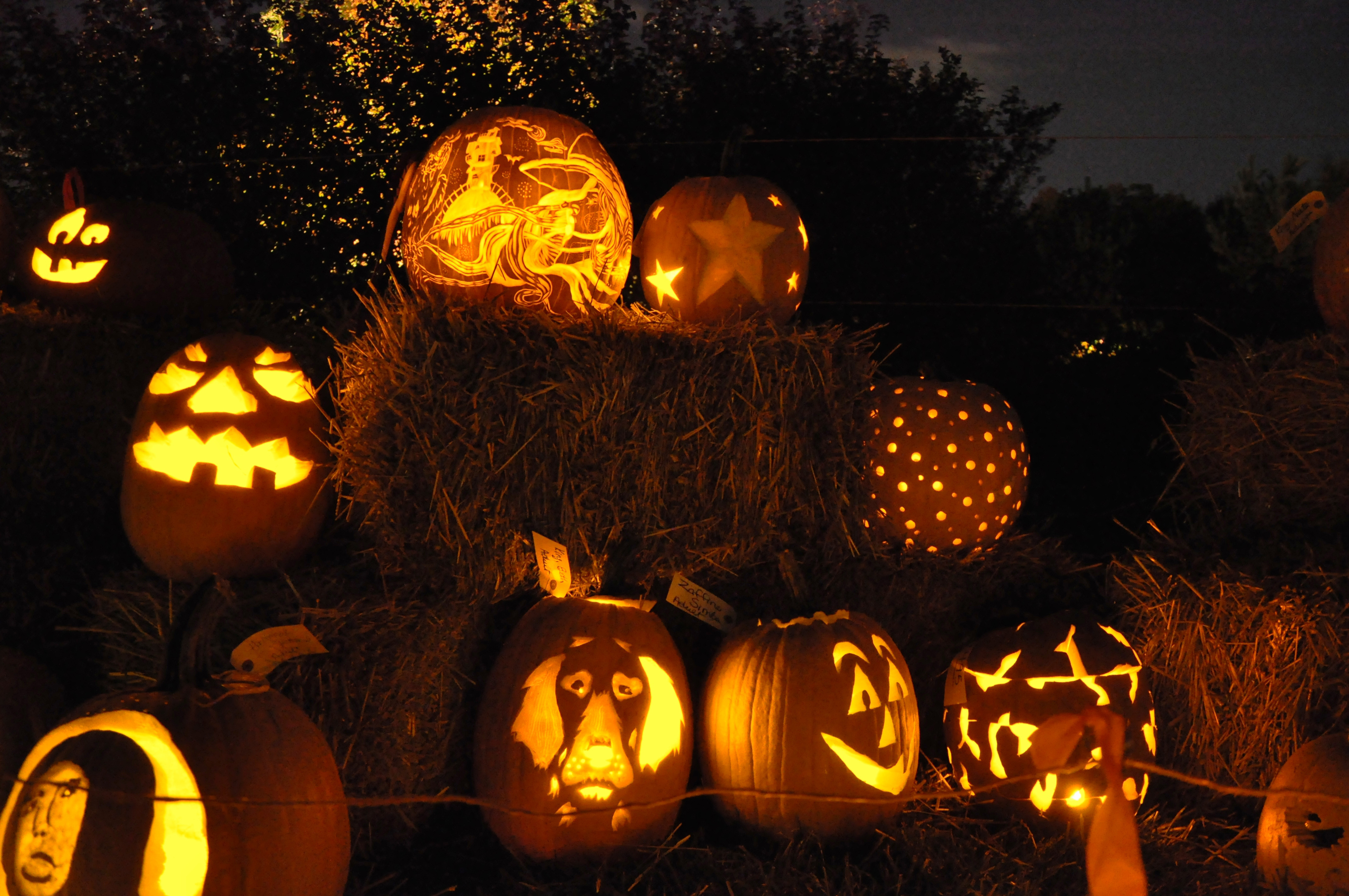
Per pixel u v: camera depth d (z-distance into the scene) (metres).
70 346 3.53
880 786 3.09
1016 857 3.10
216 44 6.14
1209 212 9.12
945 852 3.07
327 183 6.21
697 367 3.11
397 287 3.07
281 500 3.06
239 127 6.05
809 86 6.65
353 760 2.92
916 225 6.80
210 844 2.35
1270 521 3.80
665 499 3.17
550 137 3.28
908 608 3.59
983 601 3.68
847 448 3.40
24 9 5.95
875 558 3.53
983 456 3.62
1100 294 8.06
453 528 3.01
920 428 3.62
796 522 3.39
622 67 6.49
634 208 6.41
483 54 6.39
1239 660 3.46
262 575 3.12
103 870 2.27
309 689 2.88
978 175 7.08
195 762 2.38
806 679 3.08
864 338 4.09
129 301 4.29
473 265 3.16
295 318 5.67
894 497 3.62
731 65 6.53
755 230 3.48
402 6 6.50
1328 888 2.76
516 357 2.97
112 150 5.96
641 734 2.97
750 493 3.23
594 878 2.94
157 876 2.30
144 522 3.03
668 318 3.56
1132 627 3.62
